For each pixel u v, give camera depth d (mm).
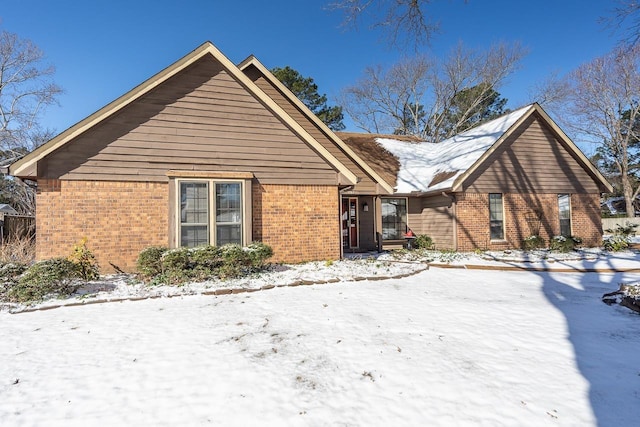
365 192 15203
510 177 16594
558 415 3219
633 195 34781
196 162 10156
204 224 10102
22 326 5625
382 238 17109
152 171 9789
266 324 5617
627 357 4457
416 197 17891
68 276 7582
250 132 10758
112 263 9391
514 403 3410
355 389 3664
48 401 3457
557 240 15625
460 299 7242
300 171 11312
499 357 4441
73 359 4395
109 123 9516
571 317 6066
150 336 5133
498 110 39188
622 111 32406
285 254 11086
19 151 28078
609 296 7203
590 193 17781
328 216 11641
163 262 8328
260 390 3641
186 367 4156
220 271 8805
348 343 4848
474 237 15898
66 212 9133
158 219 9797
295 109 14602
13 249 12023
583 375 3980
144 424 3080
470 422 3105
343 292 7691
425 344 4828
